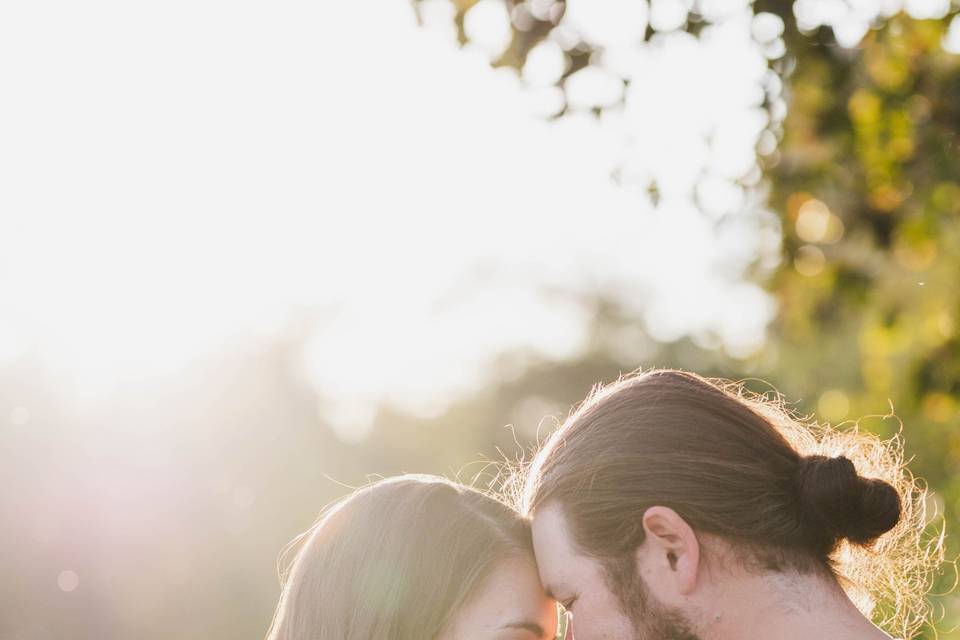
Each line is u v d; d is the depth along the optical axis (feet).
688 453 9.01
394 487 10.66
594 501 9.09
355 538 10.40
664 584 8.82
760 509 8.83
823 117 19.65
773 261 23.80
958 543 18.62
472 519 10.31
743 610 8.74
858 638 8.54
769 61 18.65
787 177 20.58
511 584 10.08
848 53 18.88
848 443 10.42
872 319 23.53
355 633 10.16
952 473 27.68
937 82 19.60
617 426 9.30
